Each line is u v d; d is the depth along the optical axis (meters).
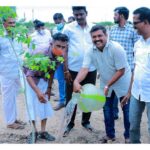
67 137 2.26
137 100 1.73
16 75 2.27
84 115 2.38
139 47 1.68
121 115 2.75
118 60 1.88
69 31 2.31
